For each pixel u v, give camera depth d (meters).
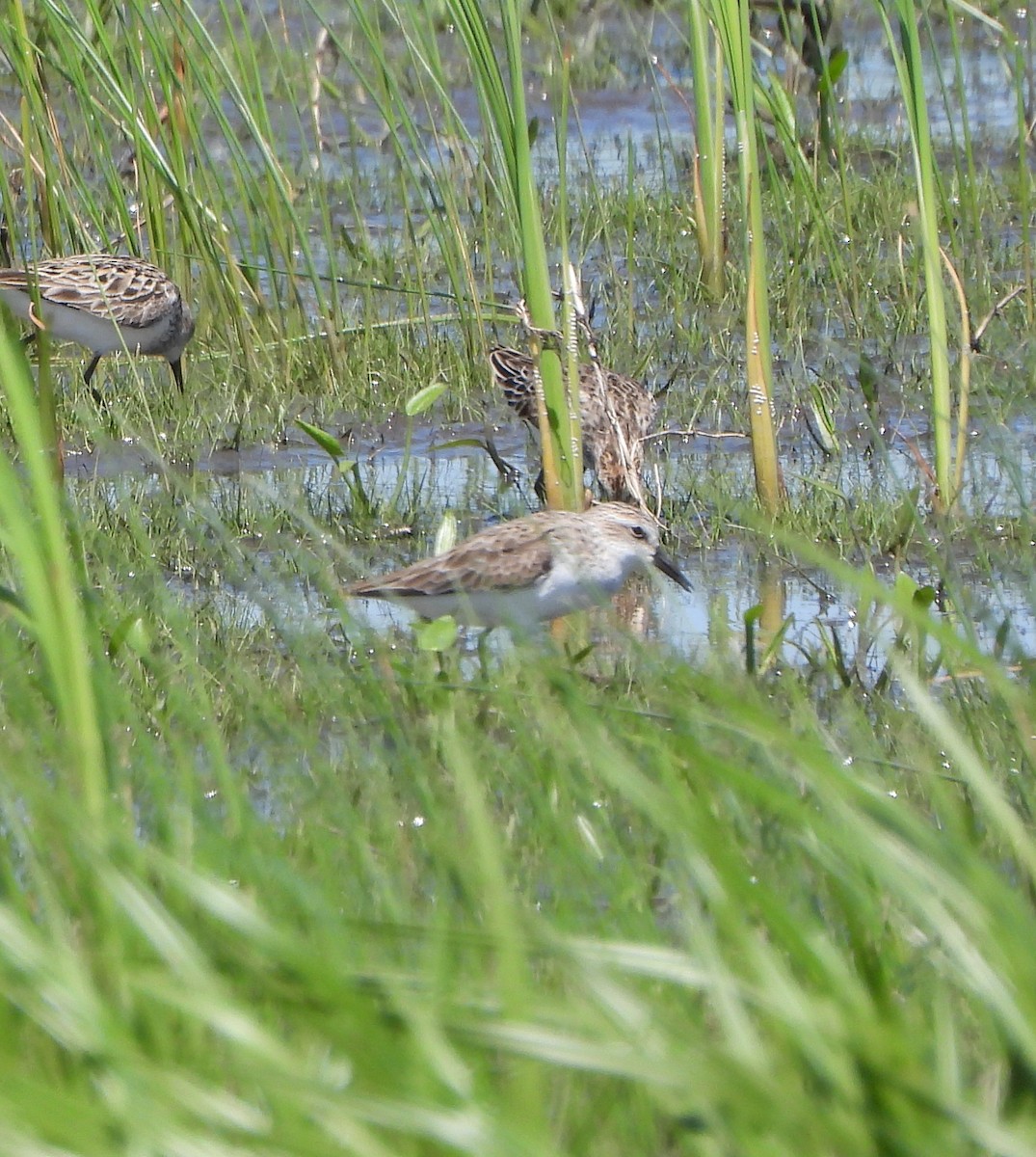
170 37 20.17
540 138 25.86
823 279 20.11
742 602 12.51
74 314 17.17
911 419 16.02
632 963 5.33
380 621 12.09
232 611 11.93
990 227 21.23
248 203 18.08
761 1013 5.77
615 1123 5.35
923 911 5.33
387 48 27.19
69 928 6.15
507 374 15.82
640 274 20.78
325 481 15.28
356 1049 4.91
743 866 6.32
